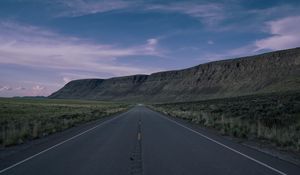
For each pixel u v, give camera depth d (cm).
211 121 2831
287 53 17788
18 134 1875
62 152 1347
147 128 2542
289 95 6562
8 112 5162
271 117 2786
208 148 1432
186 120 3612
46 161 1134
